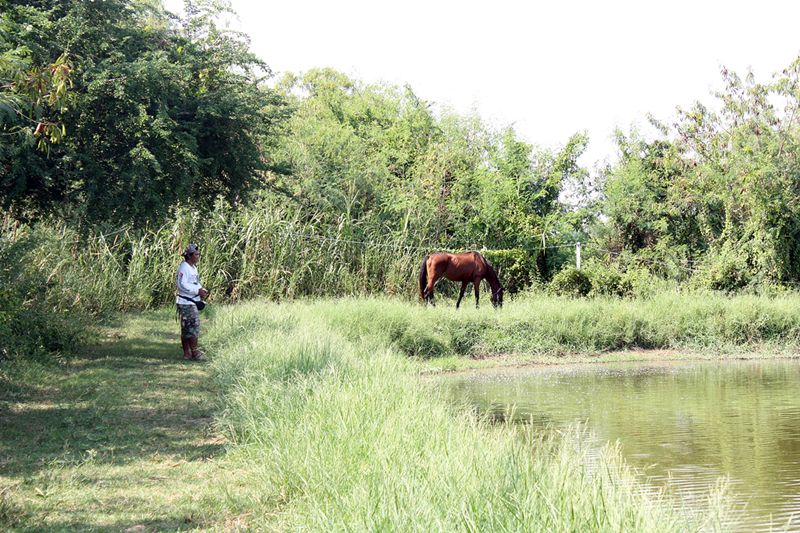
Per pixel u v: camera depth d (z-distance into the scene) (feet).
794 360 59.00
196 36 53.31
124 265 65.92
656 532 12.80
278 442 21.01
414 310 60.29
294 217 79.71
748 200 90.27
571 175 109.60
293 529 15.15
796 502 20.54
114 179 43.60
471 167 108.17
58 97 28.99
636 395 40.04
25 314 38.88
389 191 100.12
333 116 127.95
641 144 113.50
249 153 51.03
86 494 18.13
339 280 78.48
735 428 30.86
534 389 42.50
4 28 35.86
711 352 62.34
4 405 27.76
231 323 48.49
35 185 43.83
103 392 31.19
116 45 46.29
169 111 45.39
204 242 69.92
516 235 99.35
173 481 19.52
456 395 39.86
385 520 13.44
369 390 24.73
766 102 96.84
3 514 16.22
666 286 86.74
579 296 79.25
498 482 14.70
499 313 62.85
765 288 81.92
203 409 28.71
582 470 15.79
